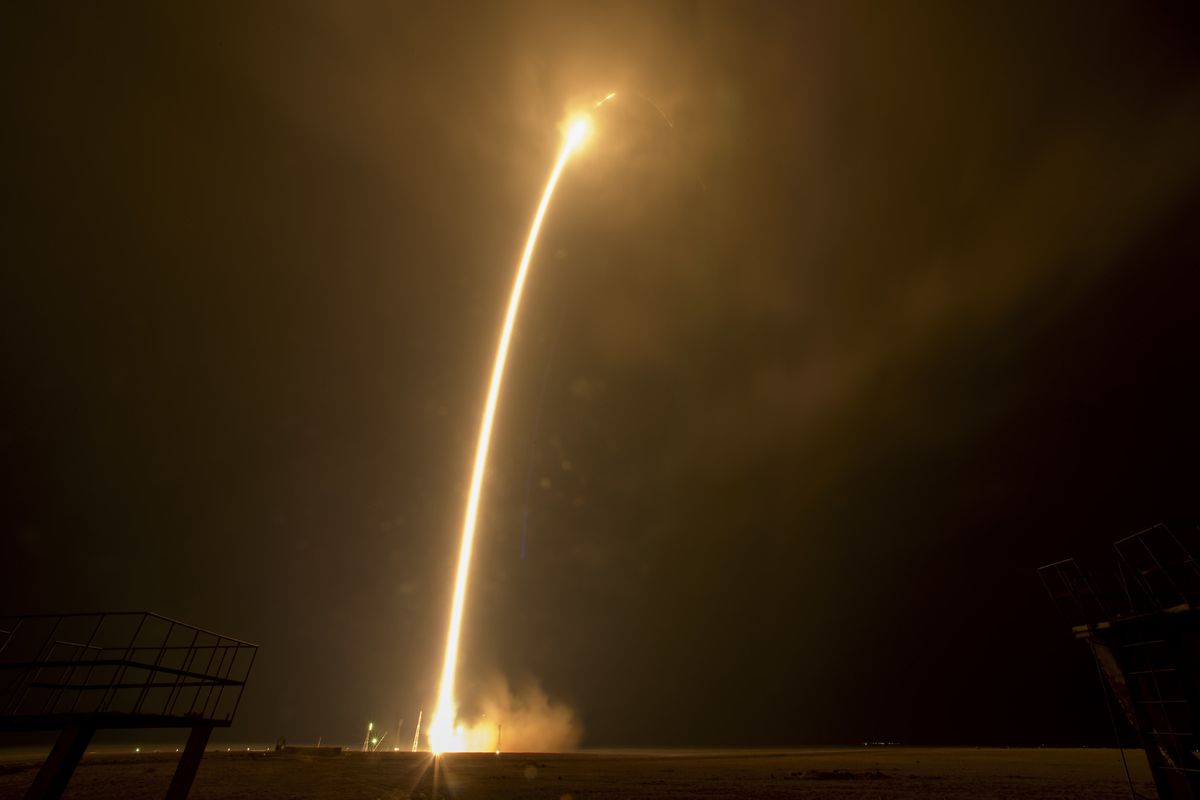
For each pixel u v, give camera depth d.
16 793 15.19
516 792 19.41
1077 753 54.94
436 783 21.22
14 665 7.57
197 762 9.09
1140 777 26.91
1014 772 30.38
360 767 27.36
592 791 20.11
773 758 49.16
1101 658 11.99
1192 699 9.90
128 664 7.90
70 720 7.35
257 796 15.98
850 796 19.20
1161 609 10.48
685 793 19.80
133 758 29.02
